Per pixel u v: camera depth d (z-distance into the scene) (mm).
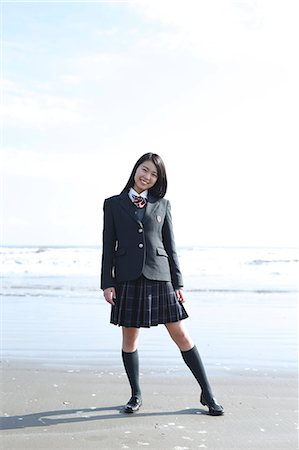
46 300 9617
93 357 5148
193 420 3293
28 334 6332
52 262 19766
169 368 4699
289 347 5625
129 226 3590
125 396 3842
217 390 3986
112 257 3666
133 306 3547
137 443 2877
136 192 3699
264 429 3125
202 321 7352
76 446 2824
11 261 20062
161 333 6617
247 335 6305
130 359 3650
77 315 7863
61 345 5703
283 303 9359
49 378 4348
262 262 20812
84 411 3479
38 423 3223
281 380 4285
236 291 11344
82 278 14672
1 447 2807
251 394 3887
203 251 27656
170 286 3643
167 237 3713
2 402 3674
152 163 3656
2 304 9062
